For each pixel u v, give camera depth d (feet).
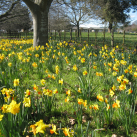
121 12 38.22
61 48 26.91
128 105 9.68
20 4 54.95
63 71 17.53
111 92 8.61
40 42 30.81
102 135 7.56
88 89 10.73
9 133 5.85
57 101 10.93
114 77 13.83
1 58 15.23
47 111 8.99
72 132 5.44
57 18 64.44
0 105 7.91
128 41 64.34
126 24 40.75
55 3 49.88
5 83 10.19
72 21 80.53
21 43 39.60
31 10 30.07
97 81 14.47
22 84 13.28
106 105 8.16
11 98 7.47
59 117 9.07
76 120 8.79
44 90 8.21
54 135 7.36
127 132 7.57
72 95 11.78
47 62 18.53
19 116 6.55
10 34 83.92
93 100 11.07
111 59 20.21
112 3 36.52
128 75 13.41
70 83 14.25
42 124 4.65
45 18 30.53
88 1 46.65
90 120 8.80
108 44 48.73
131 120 7.72
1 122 5.89
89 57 20.15
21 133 6.72
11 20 64.23
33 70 17.33
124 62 14.61
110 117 8.04
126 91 9.71
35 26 30.50
